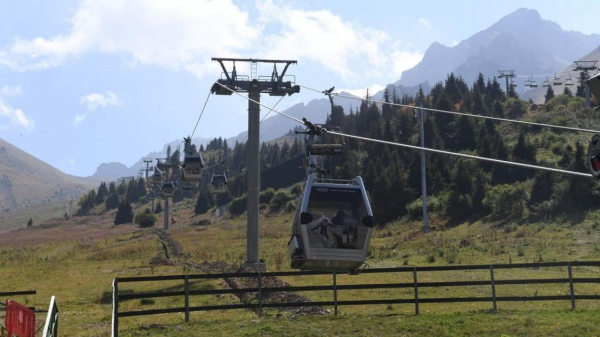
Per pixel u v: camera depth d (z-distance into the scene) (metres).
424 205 72.31
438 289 33.81
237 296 32.06
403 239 68.12
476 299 25.05
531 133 111.75
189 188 103.69
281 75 45.03
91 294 36.25
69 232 149.25
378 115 163.00
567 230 57.12
